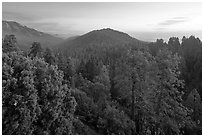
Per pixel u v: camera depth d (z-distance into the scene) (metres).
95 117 26.30
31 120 13.99
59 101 16.62
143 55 22.16
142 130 21.03
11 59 14.60
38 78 15.70
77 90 28.53
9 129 12.95
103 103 26.73
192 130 21.80
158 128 19.31
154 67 20.28
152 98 20.39
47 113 15.55
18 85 13.78
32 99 13.84
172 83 20.36
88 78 50.06
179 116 19.67
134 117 22.25
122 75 22.22
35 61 16.42
